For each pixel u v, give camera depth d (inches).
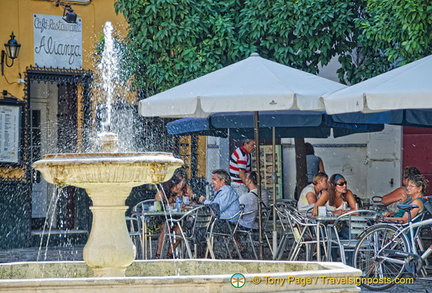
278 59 943.7
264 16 942.4
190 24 940.6
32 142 1048.2
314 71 959.6
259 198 727.1
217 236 789.2
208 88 697.6
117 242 444.5
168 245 791.7
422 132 1045.8
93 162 421.7
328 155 1112.8
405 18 812.0
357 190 1096.2
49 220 1066.7
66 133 1039.6
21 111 975.0
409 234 647.8
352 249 695.7
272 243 797.9
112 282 355.3
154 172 433.4
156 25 946.7
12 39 968.3
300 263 443.2
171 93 712.4
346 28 928.3
